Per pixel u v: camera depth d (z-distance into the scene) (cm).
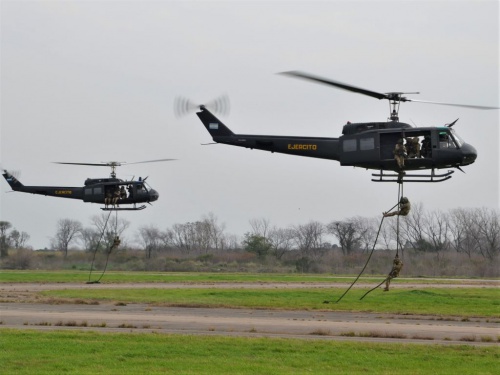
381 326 3831
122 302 5116
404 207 4484
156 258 12975
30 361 2712
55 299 5272
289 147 4759
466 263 11138
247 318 4159
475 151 4388
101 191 7538
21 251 13238
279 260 12950
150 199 7575
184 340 3167
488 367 2669
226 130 4975
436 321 4109
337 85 4125
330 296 5647
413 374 2547
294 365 2669
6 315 4241
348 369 2611
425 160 4350
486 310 4681
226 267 12275
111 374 2509
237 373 2534
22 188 7944
